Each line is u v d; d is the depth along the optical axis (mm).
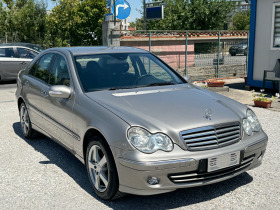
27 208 3465
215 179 3369
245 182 4000
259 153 3744
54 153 5117
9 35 33812
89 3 25812
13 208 3471
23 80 5707
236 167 3518
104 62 4559
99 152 3656
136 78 4480
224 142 3404
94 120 3580
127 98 3865
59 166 4594
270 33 10180
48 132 4875
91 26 26109
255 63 10688
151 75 4668
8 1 34781
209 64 14125
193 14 40719
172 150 3184
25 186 3980
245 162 3580
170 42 16359
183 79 4793
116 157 3234
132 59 4773
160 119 3375
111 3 13656
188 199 3602
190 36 17016
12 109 8266
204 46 13945
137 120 3332
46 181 4113
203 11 39938
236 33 14836
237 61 14812
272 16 10070
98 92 4059
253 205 3463
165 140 3199
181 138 3230
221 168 3330
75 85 4172
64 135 4328
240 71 14930
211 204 3492
